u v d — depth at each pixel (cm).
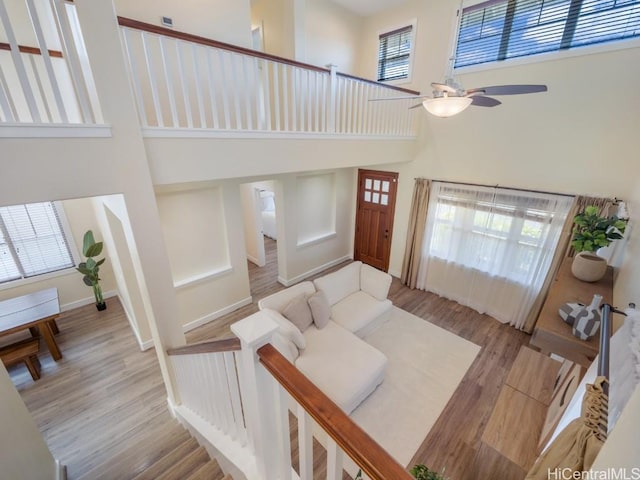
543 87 200
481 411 313
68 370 358
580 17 324
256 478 150
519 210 402
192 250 421
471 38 407
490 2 380
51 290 401
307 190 557
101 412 305
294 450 260
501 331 435
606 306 147
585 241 273
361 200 627
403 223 561
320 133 326
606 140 327
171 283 245
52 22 244
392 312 477
